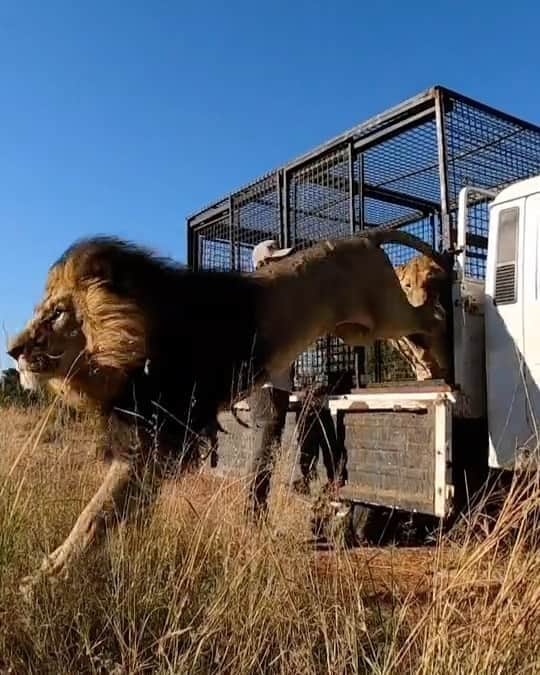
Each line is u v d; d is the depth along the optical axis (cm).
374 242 349
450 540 242
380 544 294
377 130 445
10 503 219
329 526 265
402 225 602
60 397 249
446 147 388
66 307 243
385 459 314
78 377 242
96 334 240
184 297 264
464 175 452
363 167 484
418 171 506
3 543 200
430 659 153
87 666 163
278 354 301
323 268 324
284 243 507
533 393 297
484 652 155
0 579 186
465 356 320
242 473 334
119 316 240
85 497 243
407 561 258
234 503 230
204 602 182
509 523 190
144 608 182
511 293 311
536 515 208
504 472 306
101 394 244
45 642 165
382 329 342
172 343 252
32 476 243
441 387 296
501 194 323
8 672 159
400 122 426
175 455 243
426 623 169
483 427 321
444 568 197
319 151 479
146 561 199
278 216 513
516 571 174
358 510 321
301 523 247
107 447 246
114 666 159
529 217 308
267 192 544
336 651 165
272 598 181
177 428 245
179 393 250
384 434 316
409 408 303
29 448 250
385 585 206
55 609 177
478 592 188
